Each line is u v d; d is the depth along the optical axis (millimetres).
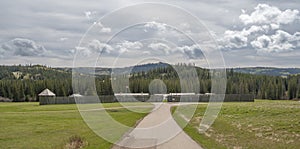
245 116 37906
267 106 48062
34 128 30984
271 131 25766
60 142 21406
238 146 18656
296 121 29656
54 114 49250
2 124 35094
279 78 117562
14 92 117062
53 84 108312
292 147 18531
